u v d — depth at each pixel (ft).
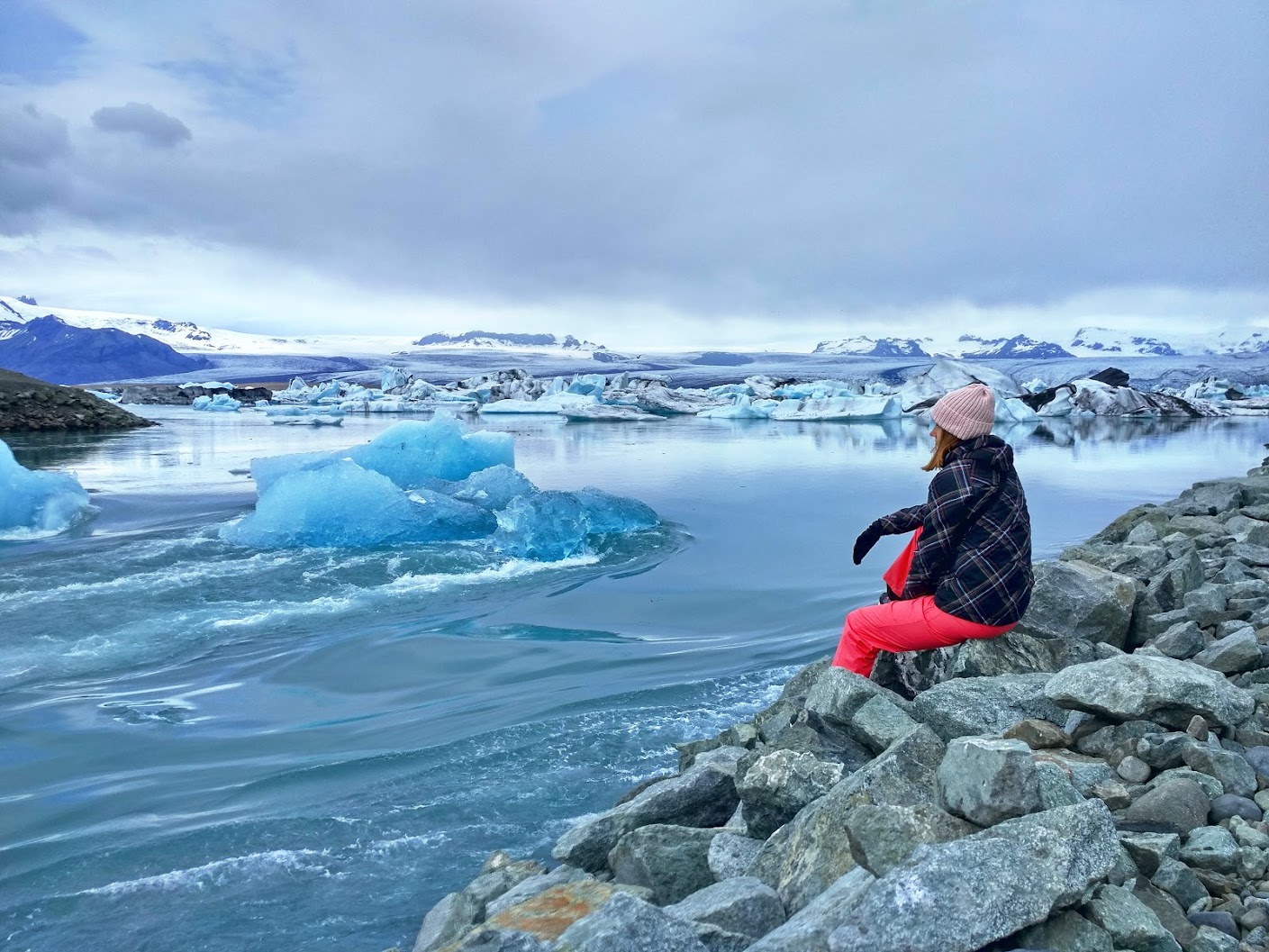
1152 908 8.14
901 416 154.20
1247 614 16.39
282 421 153.58
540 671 20.44
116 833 13.20
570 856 11.43
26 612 25.08
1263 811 9.75
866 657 13.78
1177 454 79.10
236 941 10.62
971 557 12.19
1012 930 7.21
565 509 35.17
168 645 22.48
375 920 11.02
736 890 8.93
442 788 14.48
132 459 74.59
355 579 29.17
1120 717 11.44
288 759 15.79
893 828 8.56
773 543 36.22
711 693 18.78
